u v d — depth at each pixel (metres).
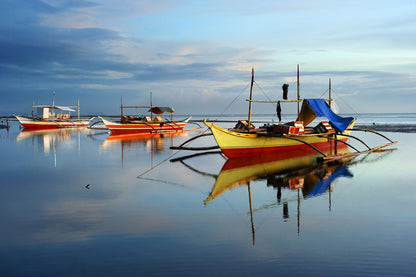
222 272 6.46
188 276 6.32
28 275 6.41
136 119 48.69
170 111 48.50
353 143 31.53
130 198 12.03
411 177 15.32
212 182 14.75
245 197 12.12
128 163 20.20
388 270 6.47
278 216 9.86
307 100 25.73
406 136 37.72
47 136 41.06
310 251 7.34
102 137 39.78
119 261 6.96
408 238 8.01
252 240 8.00
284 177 15.79
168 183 14.59
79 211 10.48
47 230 8.78
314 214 10.02
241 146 21.89
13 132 48.66
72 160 21.34
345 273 6.38
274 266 6.68
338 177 15.59
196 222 9.35
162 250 7.47
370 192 12.63
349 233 8.38
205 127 66.31
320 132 26.64
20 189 13.51
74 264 6.84
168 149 27.44
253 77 22.00
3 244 7.88
